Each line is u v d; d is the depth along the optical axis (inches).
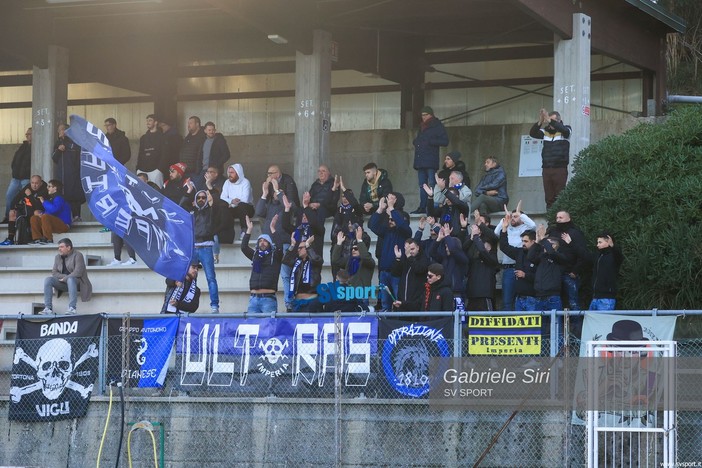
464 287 1611.7
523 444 1391.5
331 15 2139.5
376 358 1454.2
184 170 2075.5
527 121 2386.8
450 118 2437.3
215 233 1865.2
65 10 2235.5
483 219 1644.9
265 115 2559.1
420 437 1428.4
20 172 2346.2
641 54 2230.6
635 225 1631.4
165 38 2437.3
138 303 1932.8
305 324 1492.4
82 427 1556.3
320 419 1471.5
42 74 2321.6
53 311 1940.2
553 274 1537.9
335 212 1961.1
